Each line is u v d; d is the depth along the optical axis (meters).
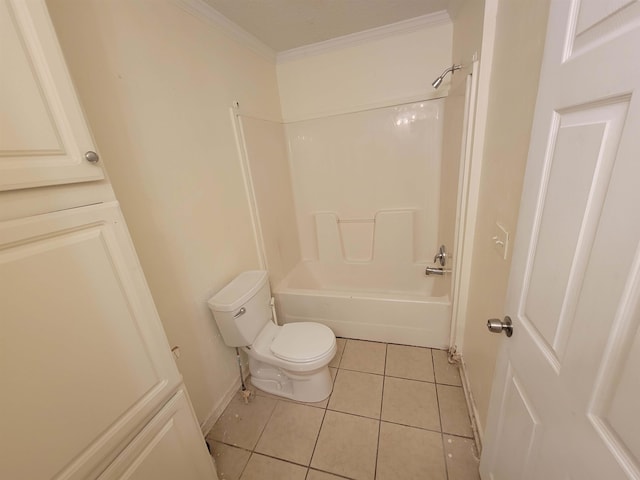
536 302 0.64
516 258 0.74
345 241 2.62
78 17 0.90
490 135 1.22
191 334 1.39
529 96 0.82
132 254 0.76
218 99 1.58
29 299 0.56
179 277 1.32
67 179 0.62
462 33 1.56
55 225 0.59
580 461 0.49
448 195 1.88
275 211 2.23
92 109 0.95
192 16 1.38
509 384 0.82
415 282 2.48
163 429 0.86
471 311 1.54
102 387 0.69
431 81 1.98
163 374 0.86
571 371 0.51
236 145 1.73
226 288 1.57
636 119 0.36
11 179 0.53
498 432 0.90
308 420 1.51
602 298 0.43
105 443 0.70
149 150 1.16
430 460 1.27
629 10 0.37
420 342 1.95
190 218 1.38
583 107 0.48
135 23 1.09
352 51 2.07
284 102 2.35
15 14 0.54
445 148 2.00
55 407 0.60
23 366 0.55
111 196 0.73
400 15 1.77
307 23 1.75
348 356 1.93
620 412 0.41
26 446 0.56
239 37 1.74
